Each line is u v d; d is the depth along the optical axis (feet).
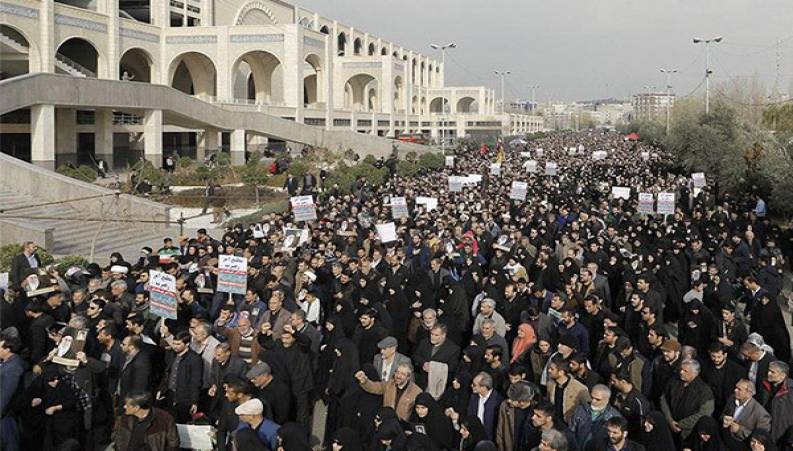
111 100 115.55
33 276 31.91
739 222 62.85
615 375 24.20
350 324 34.01
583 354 25.14
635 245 51.75
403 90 271.08
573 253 47.03
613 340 27.81
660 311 34.71
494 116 337.72
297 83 178.19
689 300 39.22
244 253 46.85
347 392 25.81
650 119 349.61
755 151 92.22
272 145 174.29
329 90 198.08
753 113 195.31
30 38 127.75
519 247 48.49
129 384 26.04
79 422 25.63
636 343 32.55
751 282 36.22
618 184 101.24
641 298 31.96
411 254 50.96
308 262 43.47
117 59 153.89
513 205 72.43
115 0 152.15
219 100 167.12
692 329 33.27
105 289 36.14
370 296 37.45
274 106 172.65
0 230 58.54
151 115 127.95
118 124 142.41
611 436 20.08
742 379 23.18
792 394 23.18
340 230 59.16
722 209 68.23
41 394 24.88
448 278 39.65
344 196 89.81
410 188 93.86
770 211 83.05
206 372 27.81
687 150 126.93
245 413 21.26
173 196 97.45
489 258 53.16
